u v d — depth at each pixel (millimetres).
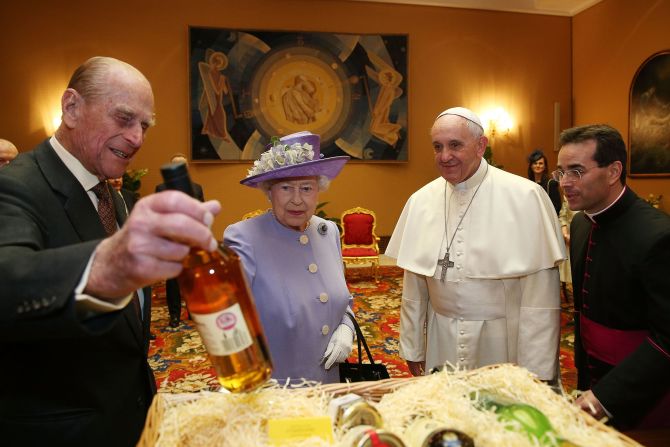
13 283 665
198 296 746
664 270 1447
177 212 589
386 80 8352
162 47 7742
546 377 1832
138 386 1284
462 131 1896
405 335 2230
